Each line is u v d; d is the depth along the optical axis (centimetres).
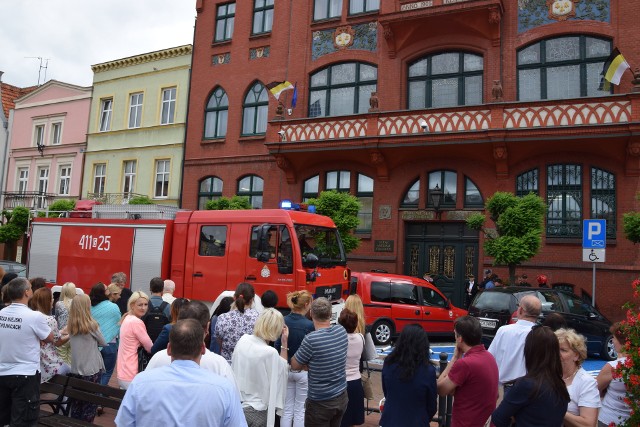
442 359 598
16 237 2594
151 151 2623
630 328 469
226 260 1205
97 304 750
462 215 1864
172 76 2612
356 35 2156
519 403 377
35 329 551
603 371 502
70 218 1504
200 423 282
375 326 1367
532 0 1858
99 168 2836
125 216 1427
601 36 1758
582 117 1616
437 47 1983
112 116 2806
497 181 1819
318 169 2144
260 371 509
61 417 589
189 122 2516
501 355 545
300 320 619
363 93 2125
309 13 2267
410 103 2031
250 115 2373
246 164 2327
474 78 1933
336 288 1216
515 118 1702
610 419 487
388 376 447
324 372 509
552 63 1816
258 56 2370
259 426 502
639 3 1708
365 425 714
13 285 557
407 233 1986
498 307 1171
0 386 543
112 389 577
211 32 2517
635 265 1600
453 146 1800
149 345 662
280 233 1147
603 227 1204
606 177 1691
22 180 3152
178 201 2494
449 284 1883
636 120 1538
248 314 621
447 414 593
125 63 2766
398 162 1961
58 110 3023
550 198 1752
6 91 3406
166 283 902
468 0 1845
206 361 410
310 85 2245
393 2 2062
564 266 1683
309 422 510
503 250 1421
